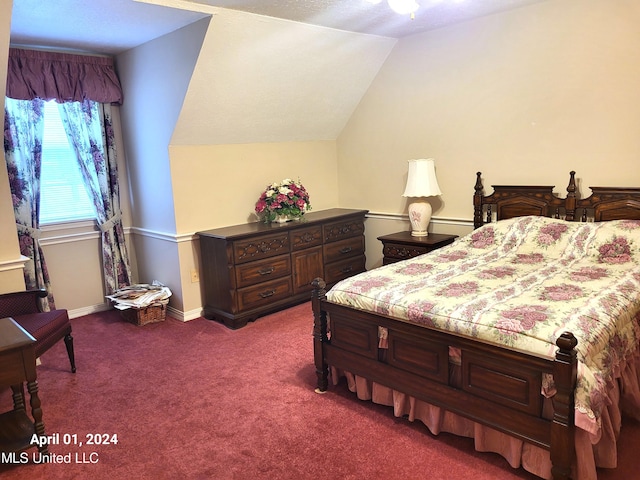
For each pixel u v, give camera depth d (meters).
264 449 2.35
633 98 3.24
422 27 4.06
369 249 5.14
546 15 3.52
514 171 3.90
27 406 2.84
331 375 2.91
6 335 2.34
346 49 4.13
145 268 4.66
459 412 2.22
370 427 2.50
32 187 3.99
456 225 4.35
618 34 3.24
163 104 3.88
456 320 2.24
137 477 2.18
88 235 4.46
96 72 4.19
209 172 4.24
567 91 3.52
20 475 2.22
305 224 4.40
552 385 1.90
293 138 4.81
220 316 4.12
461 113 4.13
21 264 3.34
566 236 3.26
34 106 3.92
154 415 2.71
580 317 2.08
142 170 4.36
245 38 3.47
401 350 2.42
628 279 2.60
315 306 2.81
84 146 4.27
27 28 3.36
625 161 3.34
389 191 4.84
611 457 2.01
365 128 4.91
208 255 4.11
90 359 3.50
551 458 1.89
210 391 2.95
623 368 2.20
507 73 3.80
